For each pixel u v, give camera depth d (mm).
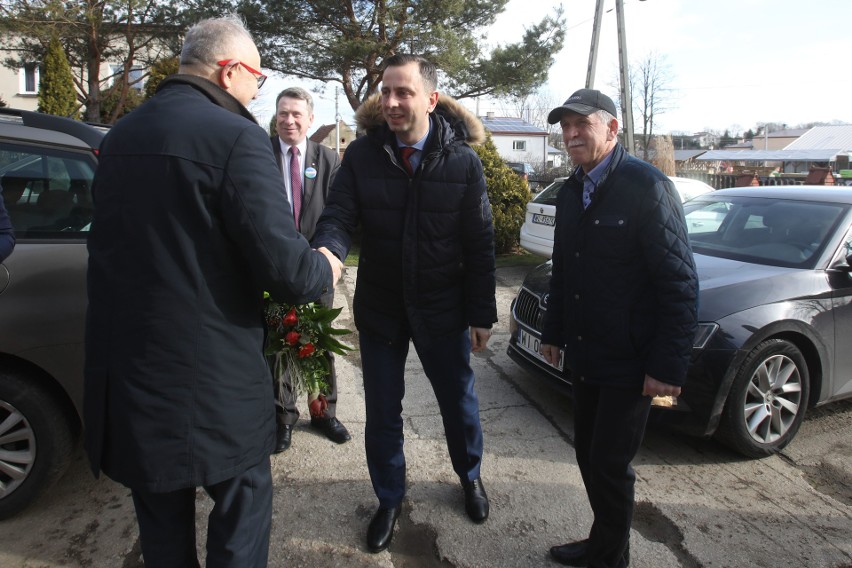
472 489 2744
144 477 1549
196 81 1648
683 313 1965
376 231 2445
